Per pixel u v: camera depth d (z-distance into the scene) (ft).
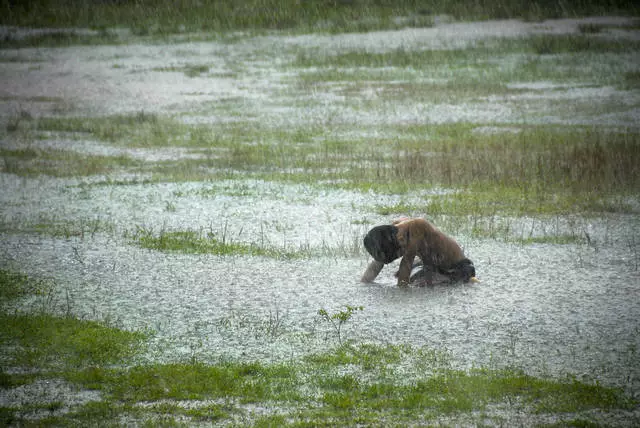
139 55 223.51
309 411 36.06
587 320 47.32
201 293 53.31
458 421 34.88
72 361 41.75
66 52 228.22
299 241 67.05
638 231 68.54
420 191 87.20
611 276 55.98
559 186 87.10
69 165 104.73
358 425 34.55
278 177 95.96
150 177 96.78
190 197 85.10
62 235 69.00
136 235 68.90
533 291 52.85
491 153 107.14
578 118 137.90
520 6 270.46
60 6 283.59
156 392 37.99
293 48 228.02
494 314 48.55
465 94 164.35
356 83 181.16
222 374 39.91
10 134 129.70
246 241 67.10
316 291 53.52
